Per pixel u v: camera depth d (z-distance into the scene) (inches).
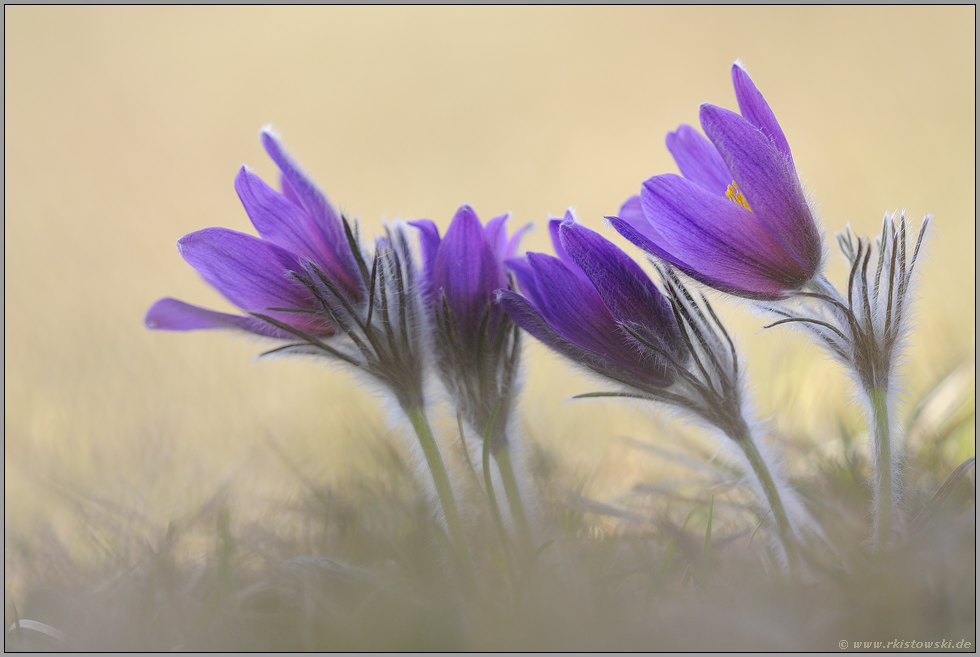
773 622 59.2
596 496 63.1
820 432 63.3
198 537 62.6
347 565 60.2
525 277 60.2
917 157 109.0
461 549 60.0
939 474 61.4
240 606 60.2
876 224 93.7
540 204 129.0
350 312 60.0
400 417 60.6
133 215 141.5
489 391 60.4
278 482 64.2
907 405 62.2
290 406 74.1
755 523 61.2
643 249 59.6
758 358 67.2
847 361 59.9
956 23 158.9
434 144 169.0
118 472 64.4
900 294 59.7
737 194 60.2
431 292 60.5
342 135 179.2
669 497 61.9
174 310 60.2
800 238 59.5
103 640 60.0
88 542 62.1
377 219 129.1
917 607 59.2
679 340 59.9
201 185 154.6
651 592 59.6
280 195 60.0
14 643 60.1
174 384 79.7
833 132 129.4
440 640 59.4
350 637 59.5
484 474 60.1
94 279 117.4
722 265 59.6
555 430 64.9
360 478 62.3
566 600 59.5
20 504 64.2
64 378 82.8
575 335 59.9
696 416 60.1
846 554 59.9
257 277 59.9
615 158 144.3
